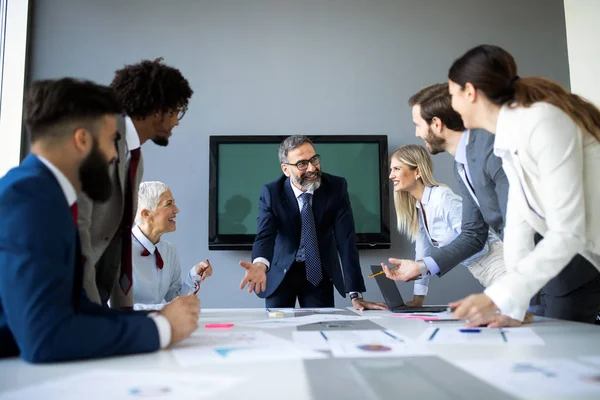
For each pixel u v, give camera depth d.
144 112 1.38
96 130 0.86
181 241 3.23
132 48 3.37
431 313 1.55
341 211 2.17
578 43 3.38
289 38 3.44
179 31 3.40
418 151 2.14
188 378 0.61
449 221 1.97
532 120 1.02
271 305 2.13
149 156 3.28
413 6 3.49
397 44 3.45
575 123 1.03
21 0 3.26
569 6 3.41
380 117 3.38
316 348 0.82
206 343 0.89
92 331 0.73
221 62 3.39
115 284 1.42
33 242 0.72
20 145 3.13
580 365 0.67
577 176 0.99
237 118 3.35
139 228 2.04
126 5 3.40
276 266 2.14
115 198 1.27
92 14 3.37
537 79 1.10
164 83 1.38
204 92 3.36
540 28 3.48
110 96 0.89
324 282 2.16
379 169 3.27
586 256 1.17
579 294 1.35
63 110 0.83
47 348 0.70
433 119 1.58
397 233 3.28
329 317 1.41
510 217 1.25
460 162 1.58
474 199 1.62
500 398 0.51
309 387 0.56
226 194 3.23
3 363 0.72
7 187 0.74
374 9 3.48
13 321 0.71
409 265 1.62
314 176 2.12
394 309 1.63
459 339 0.92
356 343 0.87
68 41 3.34
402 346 0.84
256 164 3.26
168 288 2.14
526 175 1.11
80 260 0.85
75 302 0.83
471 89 1.13
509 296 0.94
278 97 3.38
